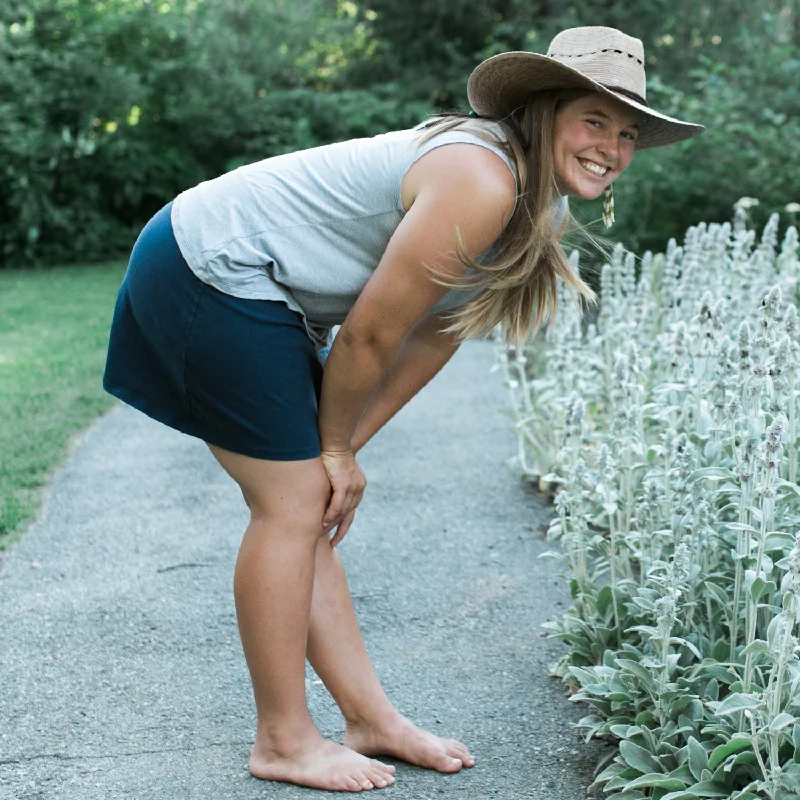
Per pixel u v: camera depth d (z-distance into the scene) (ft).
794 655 6.05
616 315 13.08
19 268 41.11
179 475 14.64
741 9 48.60
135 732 7.84
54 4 42.09
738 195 27.68
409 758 7.38
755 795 6.05
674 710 6.95
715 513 7.86
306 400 6.78
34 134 39.86
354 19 54.34
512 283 6.56
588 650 8.26
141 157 44.09
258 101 47.34
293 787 7.08
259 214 6.64
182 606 10.21
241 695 8.45
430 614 10.10
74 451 15.88
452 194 6.13
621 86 6.41
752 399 7.15
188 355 6.64
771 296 7.07
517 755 7.52
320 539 7.65
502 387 20.26
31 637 9.50
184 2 47.70
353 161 6.60
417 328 7.66
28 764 7.38
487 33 53.78
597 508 10.36
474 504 13.38
